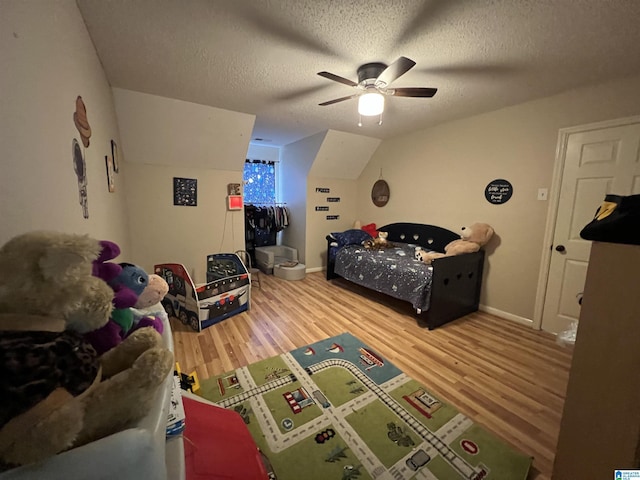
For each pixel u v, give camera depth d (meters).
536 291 2.62
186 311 2.56
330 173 4.46
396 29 1.52
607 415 0.91
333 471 1.21
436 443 1.35
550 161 2.47
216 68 1.99
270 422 1.47
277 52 1.76
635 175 2.05
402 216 4.00
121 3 1.32
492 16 1.40
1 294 0.36
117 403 0.40
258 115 3.07
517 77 2.08
